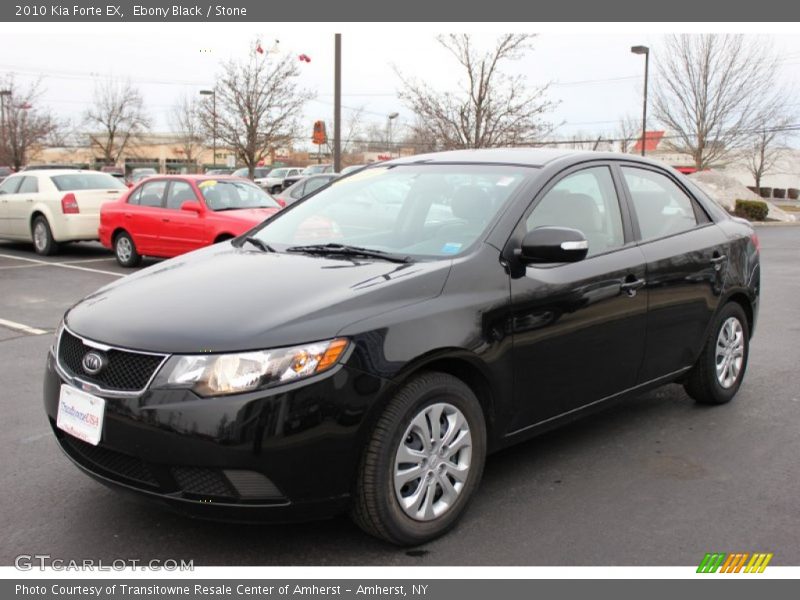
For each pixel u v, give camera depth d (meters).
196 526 3.47
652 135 41.34
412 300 3.27
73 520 3.52
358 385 3.00
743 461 4.26
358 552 3.26
